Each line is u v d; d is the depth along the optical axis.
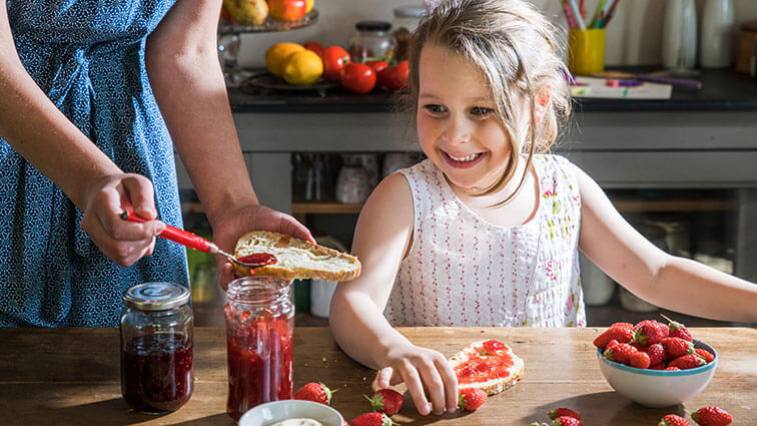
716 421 1.22
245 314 1.23
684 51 3.25
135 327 1.26
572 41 3.10
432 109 1.71
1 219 1.58
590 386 1.36
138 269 1.69
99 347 1.48
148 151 1.68
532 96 1.74
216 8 1.67
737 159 2.79
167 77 1.64
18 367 1.42
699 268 1.76
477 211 1.84
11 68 1.34
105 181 1.25
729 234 2.84
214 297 2.82
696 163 2.80
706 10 3.29
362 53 3.10
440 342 1.49
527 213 1.86
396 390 1.35
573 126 2.77
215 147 1.61
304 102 2.78
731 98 2.77
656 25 3.35
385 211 1.78
